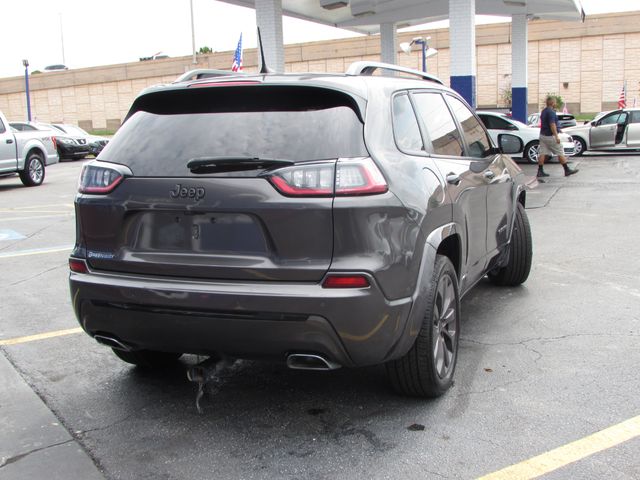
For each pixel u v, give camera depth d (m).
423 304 3.37
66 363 4.46
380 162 3.19
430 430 3.40
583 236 8.45
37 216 11.16
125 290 3.25
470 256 4.34
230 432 3.45
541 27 46.81
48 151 17.52
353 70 3.70
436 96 4.46
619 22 44.69
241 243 3.12
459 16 15.34
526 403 3.68
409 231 3.24
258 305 3.02
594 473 2.96
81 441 3.39
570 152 18.97
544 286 6.12
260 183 3.07
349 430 3.43
